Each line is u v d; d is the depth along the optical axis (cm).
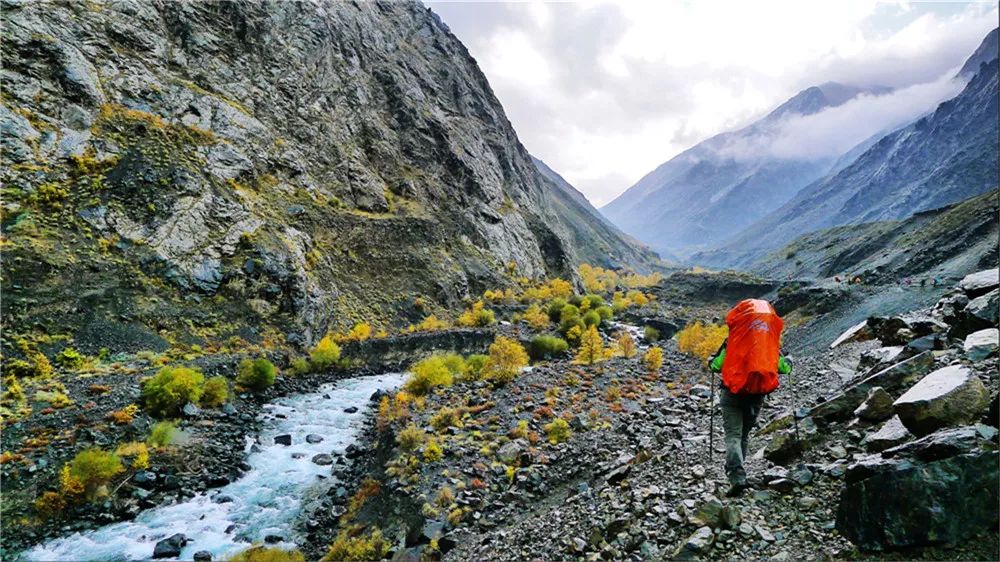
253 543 1784
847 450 833
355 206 8206
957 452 548
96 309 3747
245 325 4572
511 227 12012
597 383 3331
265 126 7481
